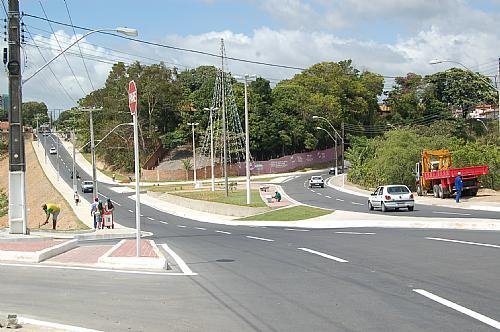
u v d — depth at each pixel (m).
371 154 77.19
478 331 7.31
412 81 123.44
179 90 113.38
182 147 115.12
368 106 125.00
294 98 114.00
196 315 8.82
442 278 11.05
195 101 112.00
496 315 8.09
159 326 8.20
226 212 50.97
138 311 9.19
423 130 91.31
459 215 31.09
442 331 7.38
